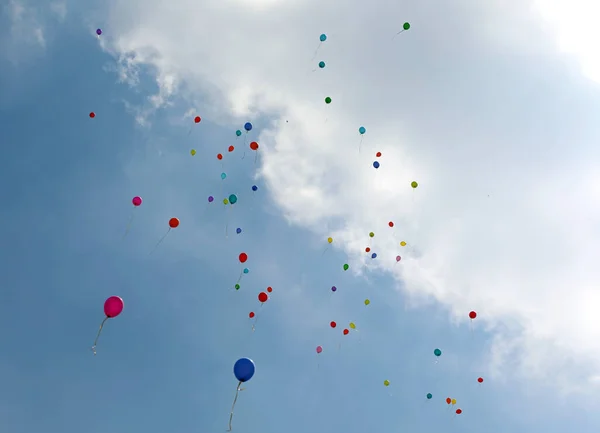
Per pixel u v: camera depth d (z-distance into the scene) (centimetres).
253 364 648
